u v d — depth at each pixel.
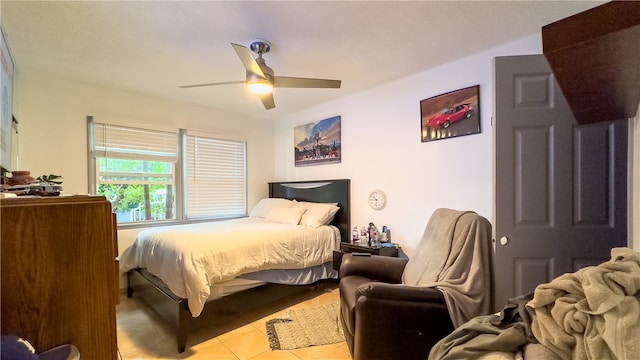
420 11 1.92
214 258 2.36
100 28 2.06
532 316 1.09
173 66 2.73
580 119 1.71
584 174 1.73
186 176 3.94
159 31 2.11
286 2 1.80
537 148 1.78
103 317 0.92
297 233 3.11
